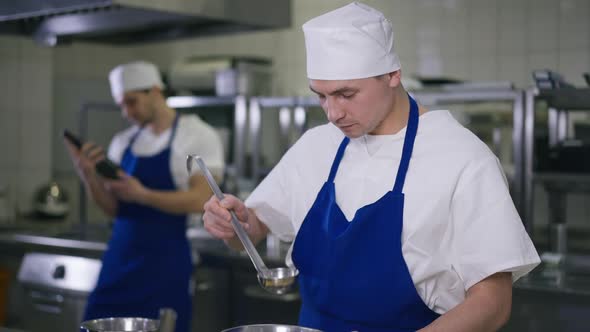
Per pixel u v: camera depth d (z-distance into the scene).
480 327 1.40
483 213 1.46
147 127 3.03
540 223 4.20
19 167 4.89
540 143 3.13
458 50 4.51
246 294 3.28
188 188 2.98
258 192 1.79
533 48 4.27
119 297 2.89
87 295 3.36
